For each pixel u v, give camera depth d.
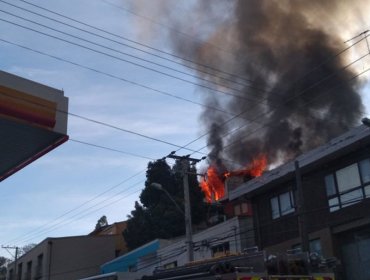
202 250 29.83
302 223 19.70
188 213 24.36
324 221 23.34
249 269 9.47
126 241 43.12
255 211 27.83
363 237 21.75
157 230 41.16
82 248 45.84
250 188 27.69
